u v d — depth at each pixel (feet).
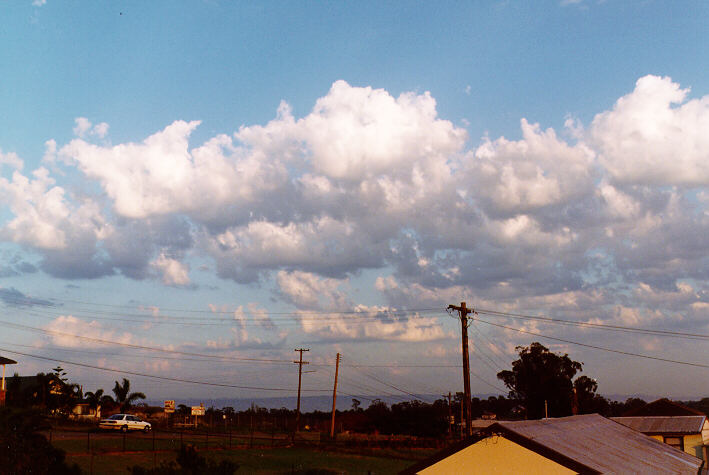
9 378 233.55
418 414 291.79
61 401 239.71
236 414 334.24
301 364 273.54
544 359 310.04
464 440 63.36
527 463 61.36
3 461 77.25
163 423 263.29
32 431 83.35
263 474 137.59
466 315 129.90
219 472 100.53
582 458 61.16
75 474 85.81
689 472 81.10
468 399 126.82
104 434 198.29
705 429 176.76
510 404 428.15
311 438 243.81
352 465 164.86
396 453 200.34
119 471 124.47
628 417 182.39
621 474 62.18
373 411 305.12
